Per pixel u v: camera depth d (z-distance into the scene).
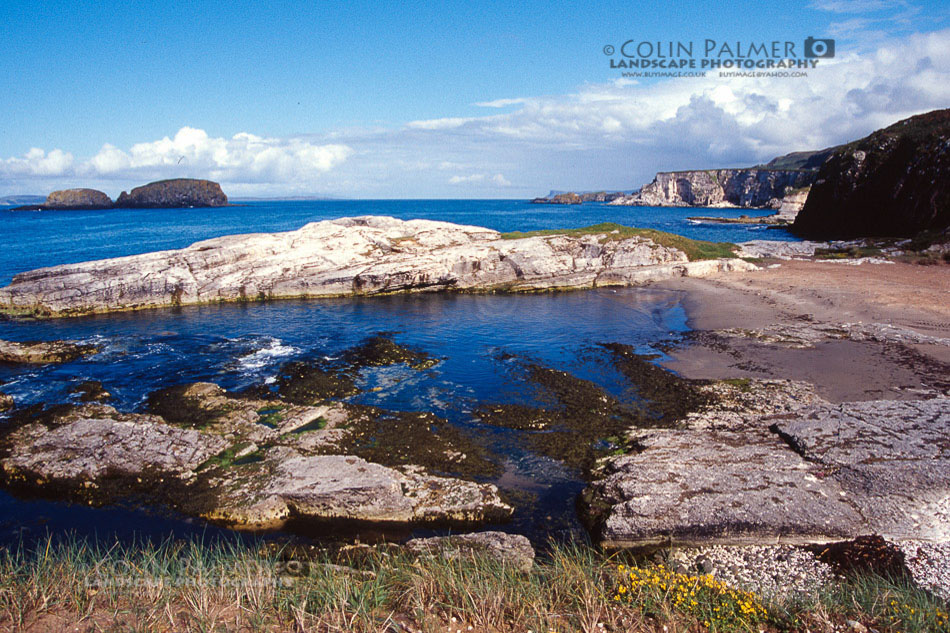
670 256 39.41
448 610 6.73
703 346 22.38
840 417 13.51
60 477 12.51
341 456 12.77
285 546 10.25
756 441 12.91
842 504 10.41
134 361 21.89
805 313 26.03
